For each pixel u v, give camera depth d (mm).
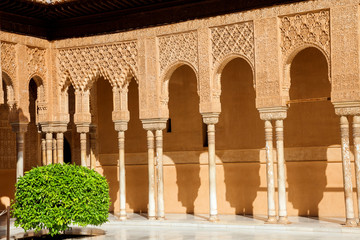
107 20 15328
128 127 17359
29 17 15461
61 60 16000
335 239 11156
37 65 15750
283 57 12922
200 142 16094
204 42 13945
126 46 15078
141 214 16359
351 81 11984
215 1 13797
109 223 14672
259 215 14930
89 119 15891
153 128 14633
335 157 14039
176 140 16484
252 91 15352
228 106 15719
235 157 15484
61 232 13422
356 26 11930
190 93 16328
